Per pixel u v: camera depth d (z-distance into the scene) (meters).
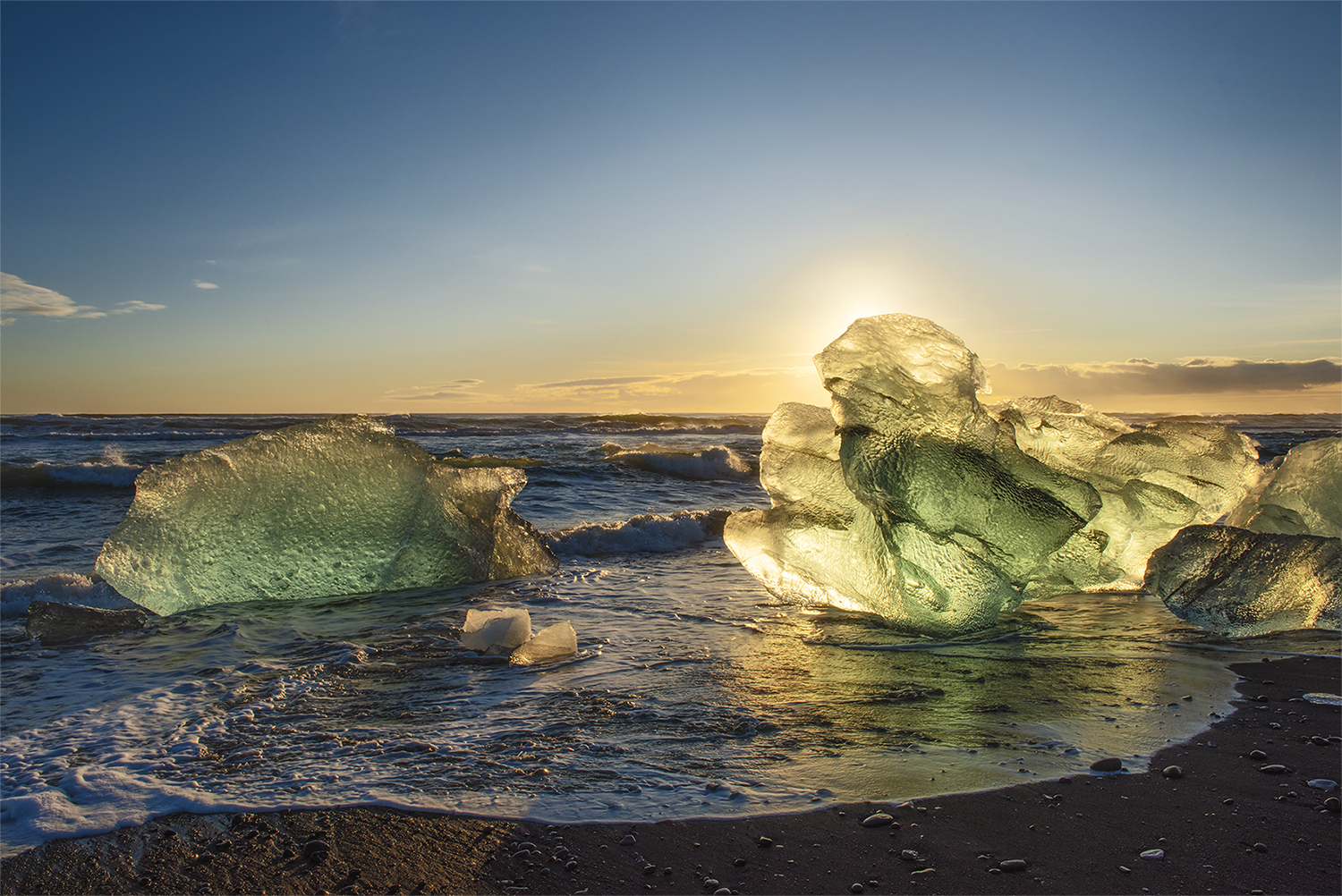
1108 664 4.45
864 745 3.23
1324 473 5.51
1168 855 2.39
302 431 6.55
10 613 5.81
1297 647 4.79
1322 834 2.51
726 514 9.58
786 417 5.88
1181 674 4.23
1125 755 3.12
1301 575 4.99
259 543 6.31
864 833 2.52
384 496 6.62
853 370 4.89
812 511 5.68
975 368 4.79
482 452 20.45
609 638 5.05
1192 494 5.72
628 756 3.13
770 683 4.09
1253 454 5.76
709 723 3.50
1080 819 2.60
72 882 2.29
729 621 5.49
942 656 4.61
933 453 4.81
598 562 7.82
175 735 3.42
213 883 2.29
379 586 6.66
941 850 2.42
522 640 4.77
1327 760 3.08
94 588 6.17
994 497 4.79
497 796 2.78
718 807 2.70
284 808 2.70
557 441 25.92
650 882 2.27
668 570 7.43
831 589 5.67
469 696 3.92
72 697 3.98
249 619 5.71
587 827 2.56
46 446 19.77
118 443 21.08
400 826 2.57
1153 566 5.29
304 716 3.65
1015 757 3.10
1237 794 2.78
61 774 2.99
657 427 35.50
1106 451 5.64
